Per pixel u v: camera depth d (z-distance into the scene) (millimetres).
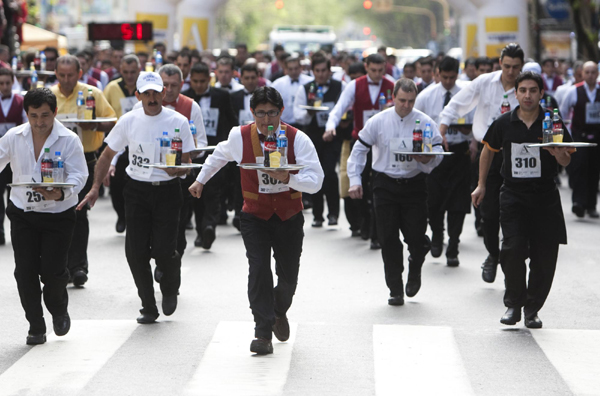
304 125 30156
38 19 74500
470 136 24047
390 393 13672
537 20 65188
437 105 24797
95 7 151750
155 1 60562
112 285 21234
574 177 32000
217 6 63844
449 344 16234
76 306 19219
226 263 23906
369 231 27812
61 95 22250
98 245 26500
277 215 15539
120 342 16281
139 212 17266
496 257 21234
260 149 15398
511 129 17094
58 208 15953
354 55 52188
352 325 17656
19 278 16000
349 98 26938
